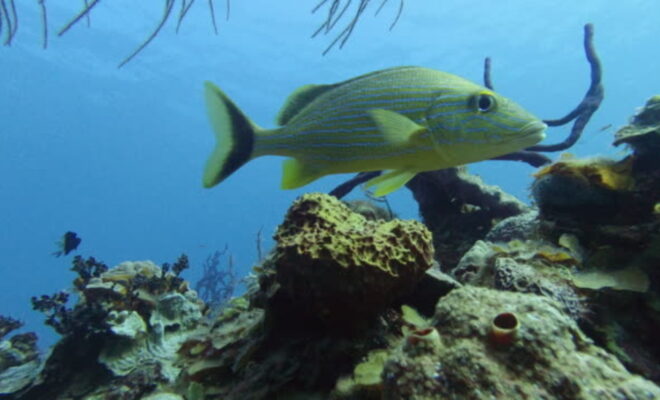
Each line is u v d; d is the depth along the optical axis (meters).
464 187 0.58
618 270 0.31
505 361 0.18
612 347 0.27
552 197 0.38
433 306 0.32
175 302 0.54
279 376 0.28
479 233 0.58
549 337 0.18
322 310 0.28
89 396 0.44
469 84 0.25
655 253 0.31
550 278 0.31
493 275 0.35
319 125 0.27
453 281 0.32
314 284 0.27
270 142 0.29
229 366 0.34
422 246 0.30
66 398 0.44
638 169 0.36
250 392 0.28
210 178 0.29
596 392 0.17
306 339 0.30
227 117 0.29
